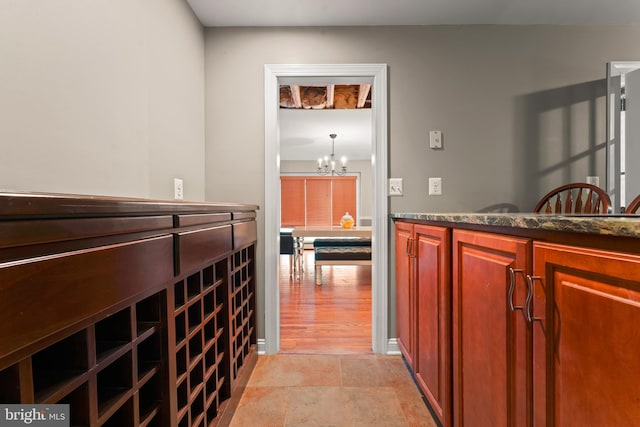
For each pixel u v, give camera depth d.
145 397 0.86
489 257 0.97
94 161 1.10
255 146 2.08
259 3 1.84
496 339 0.92
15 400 0.47
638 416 0.52
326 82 2.16
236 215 1.53
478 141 2.08
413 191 2.07
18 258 0.44
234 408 1.48
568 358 0.67
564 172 2.06
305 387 1.70
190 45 1.87
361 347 2.19
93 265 0.58
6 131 0.80
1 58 0.79
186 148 1.82
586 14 1.97
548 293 0.72
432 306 1.36
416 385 1.72
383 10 1.92
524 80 2.07
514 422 0.85
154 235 0.80
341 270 4.88
